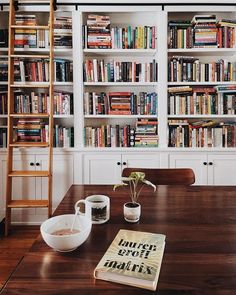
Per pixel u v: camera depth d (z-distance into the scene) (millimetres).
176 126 3119
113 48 3059
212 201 1534
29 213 3180
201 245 1040
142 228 1180
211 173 3111
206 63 3113
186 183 2025
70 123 3340
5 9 2982
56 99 3098
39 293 779
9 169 2926
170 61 3061
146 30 3051
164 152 3090
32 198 3146
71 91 3299
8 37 2992
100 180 3143
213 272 873
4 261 2350
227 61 3107
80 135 3107
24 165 3092
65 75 3078
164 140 3109
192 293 780
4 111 3094
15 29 2990
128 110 3125
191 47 3031
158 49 3027
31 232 2961
